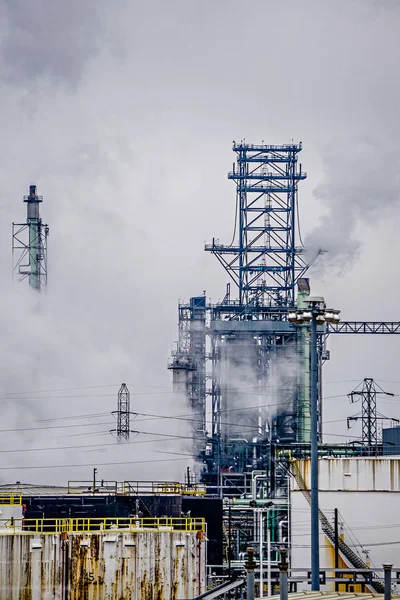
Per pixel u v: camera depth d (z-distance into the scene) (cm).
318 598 13175
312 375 14375
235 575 17812
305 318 14575
